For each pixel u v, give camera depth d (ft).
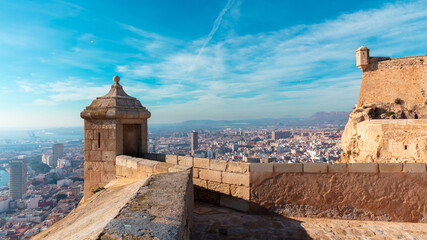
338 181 20.26
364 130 100.73
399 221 19.65
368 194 19.97
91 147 30.55
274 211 20.68
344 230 17.94
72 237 9.81
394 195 19.71
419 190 19.39
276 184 20.74
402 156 82.94
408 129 82.74
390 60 126.00
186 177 15.64
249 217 20.11
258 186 20.89
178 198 11.27
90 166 30.53
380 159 88.17
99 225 9.11
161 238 6.86
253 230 17.69
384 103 121.90
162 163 23.09
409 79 119.55
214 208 22.17
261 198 20.85
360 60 131.23
